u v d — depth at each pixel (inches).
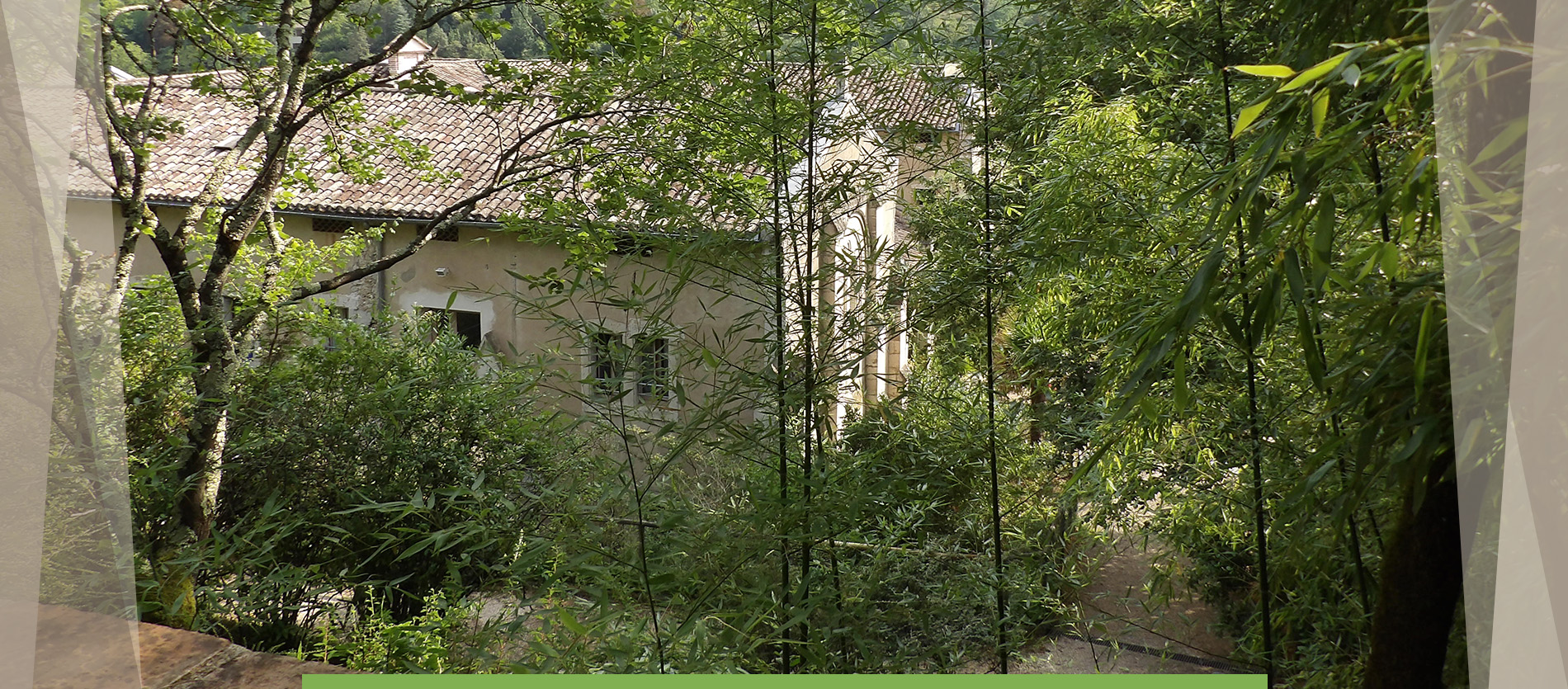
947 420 133.1
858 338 115.6
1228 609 144.9
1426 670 58.4
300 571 141.3
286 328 235.3
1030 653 147.4
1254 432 108.7
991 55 126.5
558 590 101.1
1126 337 70.5
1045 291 139.5
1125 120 127.3
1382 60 39.8
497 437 192.9
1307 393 102.9
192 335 172.4
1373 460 62.4
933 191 136.7
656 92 130.7
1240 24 111.1
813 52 116.3
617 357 101.9
